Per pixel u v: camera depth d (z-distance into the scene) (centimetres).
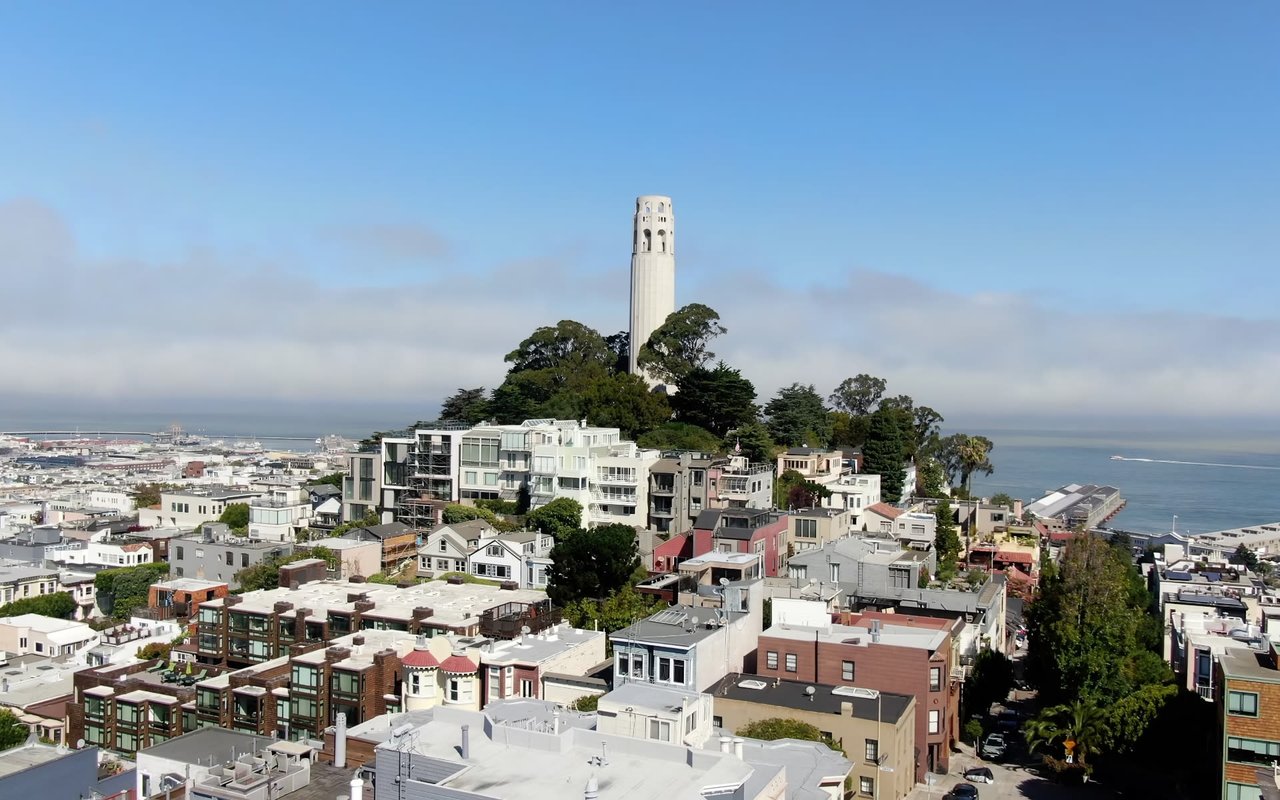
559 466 14038
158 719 7812
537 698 7281
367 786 4988
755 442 16062
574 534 10706
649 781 4344
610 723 5125
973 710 8575
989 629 10075
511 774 4444
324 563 12031
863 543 11081
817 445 18700
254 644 9531
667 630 7412
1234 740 6247
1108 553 8306
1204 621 9556
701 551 11819
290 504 16362
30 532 18388
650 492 13825
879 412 17712
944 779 7338
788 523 12581
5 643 11606
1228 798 6259
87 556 16425
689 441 16412
